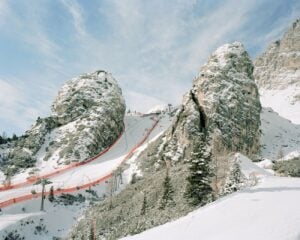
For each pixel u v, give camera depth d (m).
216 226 27.62
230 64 143.50
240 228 25.56
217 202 35.53
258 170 61.28
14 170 145.25
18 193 111.12
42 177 135.50
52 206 102.12
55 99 194.88
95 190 119.94
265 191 36.00
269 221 25.66
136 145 177.50
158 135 178.75
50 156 155.88
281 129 170.25
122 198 94.38
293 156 128.25
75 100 187.38
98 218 81.75
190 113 125.94
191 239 26.22
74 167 148.75
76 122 176.50
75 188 120.06
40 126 173.12
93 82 199.88
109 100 192.75
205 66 145.75
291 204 29.61
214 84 134.75
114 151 173.00
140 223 53.41
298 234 22.41
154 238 29.31
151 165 126.88
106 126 179.50
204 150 55.59
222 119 124.69
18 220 86.81
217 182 60.19
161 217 52.00
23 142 163.75
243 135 126.56
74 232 83.25
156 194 79.88
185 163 106.19
